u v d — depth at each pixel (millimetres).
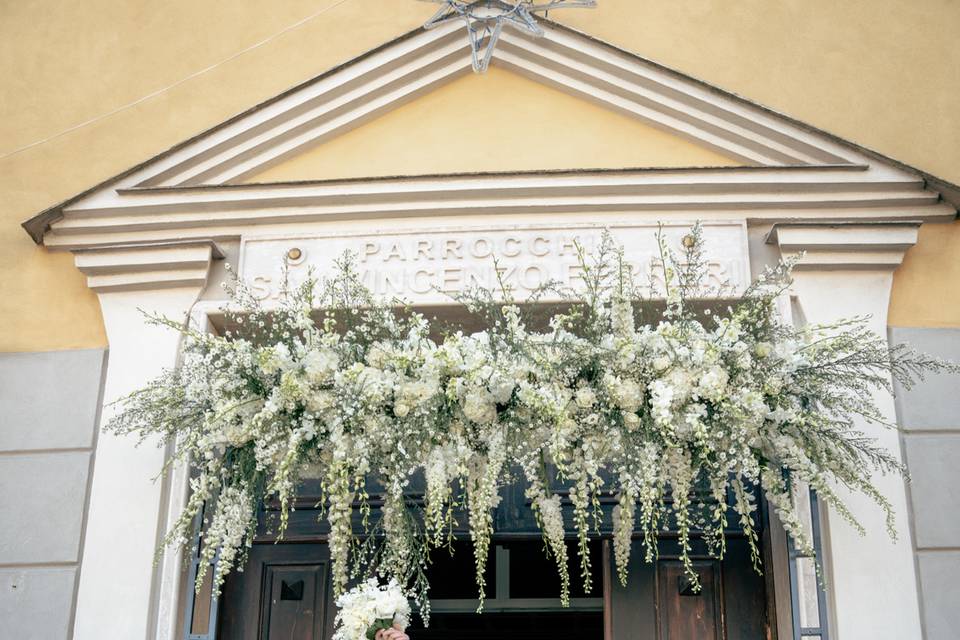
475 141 5391
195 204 5246
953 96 5426
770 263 5055
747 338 4457
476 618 7230
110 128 5656
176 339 5070
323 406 4375
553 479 5117
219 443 4531
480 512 4203
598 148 5344
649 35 5602
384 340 4504
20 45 5867
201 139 5375
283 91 5453
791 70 5512
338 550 4277
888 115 5414
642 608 4883
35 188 5535
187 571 4758
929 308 4992
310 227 5219
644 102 5348
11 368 5113
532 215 5148
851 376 4430
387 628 4176
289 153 5414
